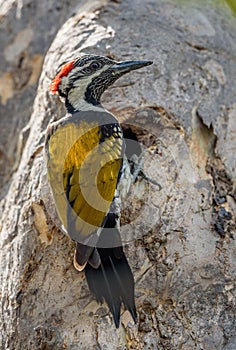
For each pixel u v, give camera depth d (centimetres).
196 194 1266
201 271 1234
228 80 1402
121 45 1373
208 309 1220
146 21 1424
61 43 1419
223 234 1262
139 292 1204
